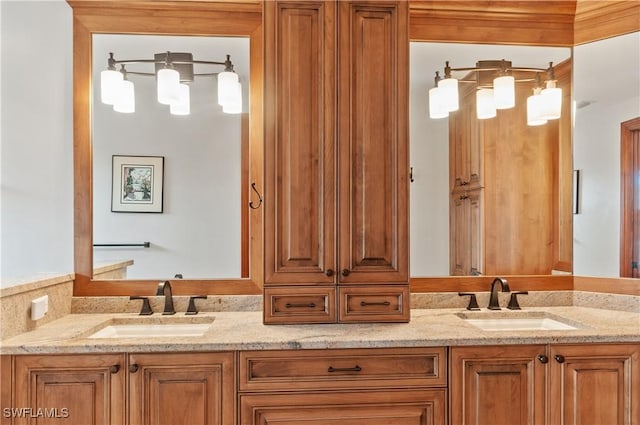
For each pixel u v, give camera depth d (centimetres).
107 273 190
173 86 193
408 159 167
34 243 188
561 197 204
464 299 199
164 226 194
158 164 194
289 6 163
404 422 146
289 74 163
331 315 164
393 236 166
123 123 193
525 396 148
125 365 139
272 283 163
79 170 190
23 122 188
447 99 203
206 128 196
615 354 150
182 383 141
